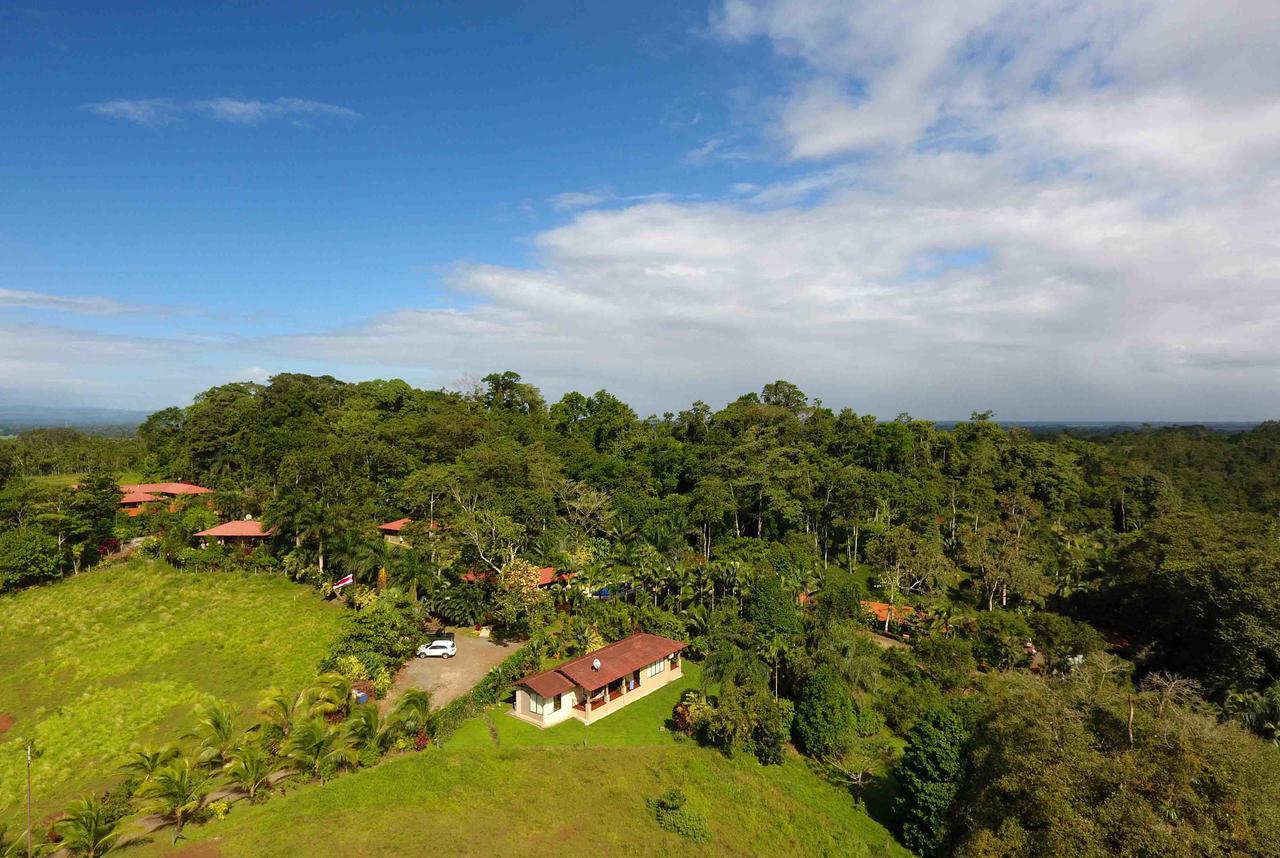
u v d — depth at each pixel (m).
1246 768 25.22
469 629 56.78
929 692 50.09
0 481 86.12
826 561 83.12
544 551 68.94
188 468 96.56
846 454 109.81
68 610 56.38
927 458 107.56
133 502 82.50
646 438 118.69
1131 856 24.09
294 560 64.06
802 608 64.69
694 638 59.16
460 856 30.23
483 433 102.12
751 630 54.69
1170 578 59.47
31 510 67.62
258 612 56.84
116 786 34.69
